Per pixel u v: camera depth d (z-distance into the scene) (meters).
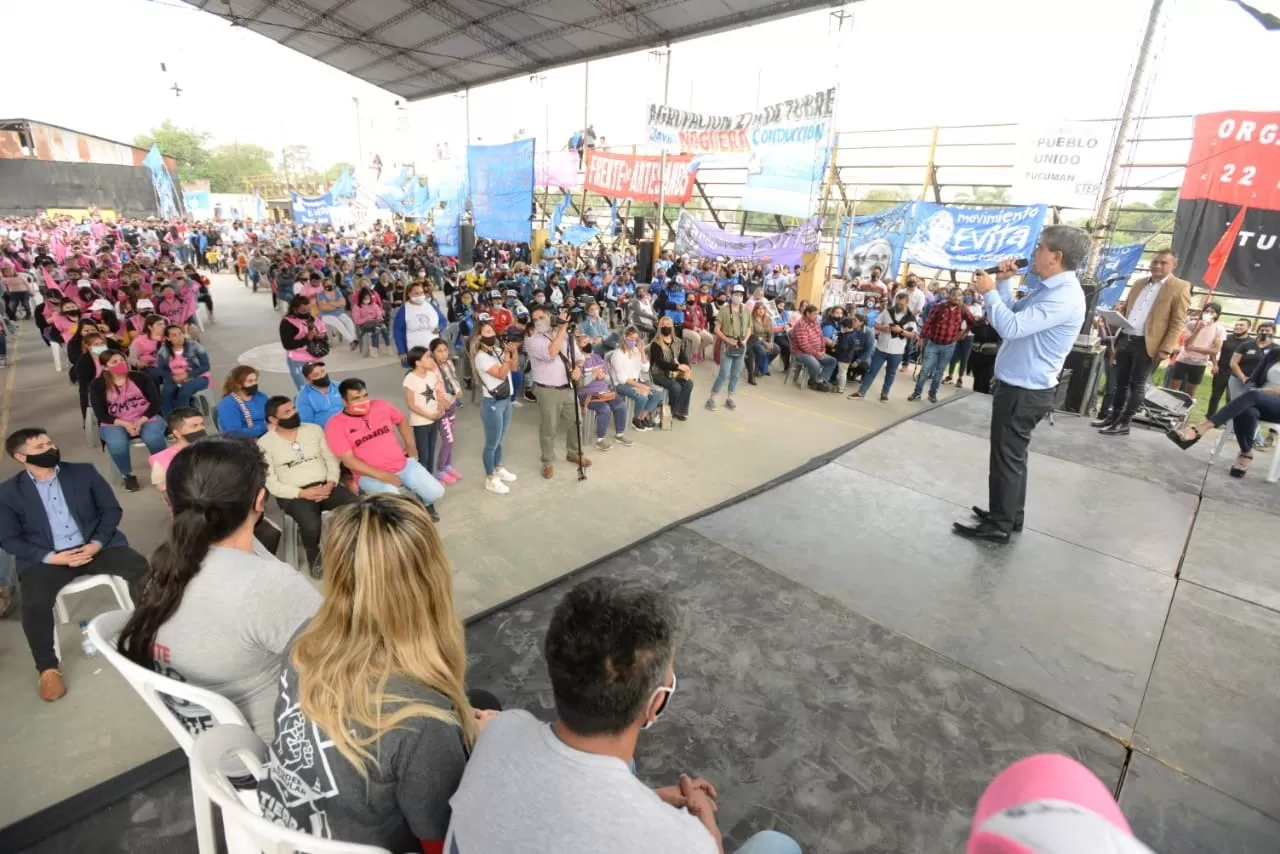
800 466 5.48
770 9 12.13
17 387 7.74
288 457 3.77
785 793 2.23
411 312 8.34
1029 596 3.47
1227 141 7.95
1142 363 5.96
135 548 4.07
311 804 1.25
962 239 12.15
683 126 13.16
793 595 3.43
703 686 2.73
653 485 5.29
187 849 2.04
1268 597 3.51
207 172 72.25
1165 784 2.29
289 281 13.55
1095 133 8.95
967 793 2.25
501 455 5.32
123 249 19.81
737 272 15.99
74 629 3.21
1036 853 0.41
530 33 16.61
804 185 11.54
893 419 7.50
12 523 2.78
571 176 19.83
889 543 4.03
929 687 2.76
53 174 33.22
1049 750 2.44
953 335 7.98
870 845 2.05
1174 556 3.93
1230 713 2.65
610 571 3.63
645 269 15.80
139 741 2.53
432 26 17.41
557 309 10.11
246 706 1.65
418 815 1.23
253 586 1.59
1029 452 5.70
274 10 18.03
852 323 9.00
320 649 1.27
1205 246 8.29
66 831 2.09
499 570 3.86
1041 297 3.53
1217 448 5.55
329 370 9.05
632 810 0.94
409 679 1.28
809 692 2.71
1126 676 2.86
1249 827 2.13
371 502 1.34
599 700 1.00
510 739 1.06
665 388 7.05
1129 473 5.25
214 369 8.72
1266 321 9.84
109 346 5.68
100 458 5.48
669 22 13.92
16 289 12.20
